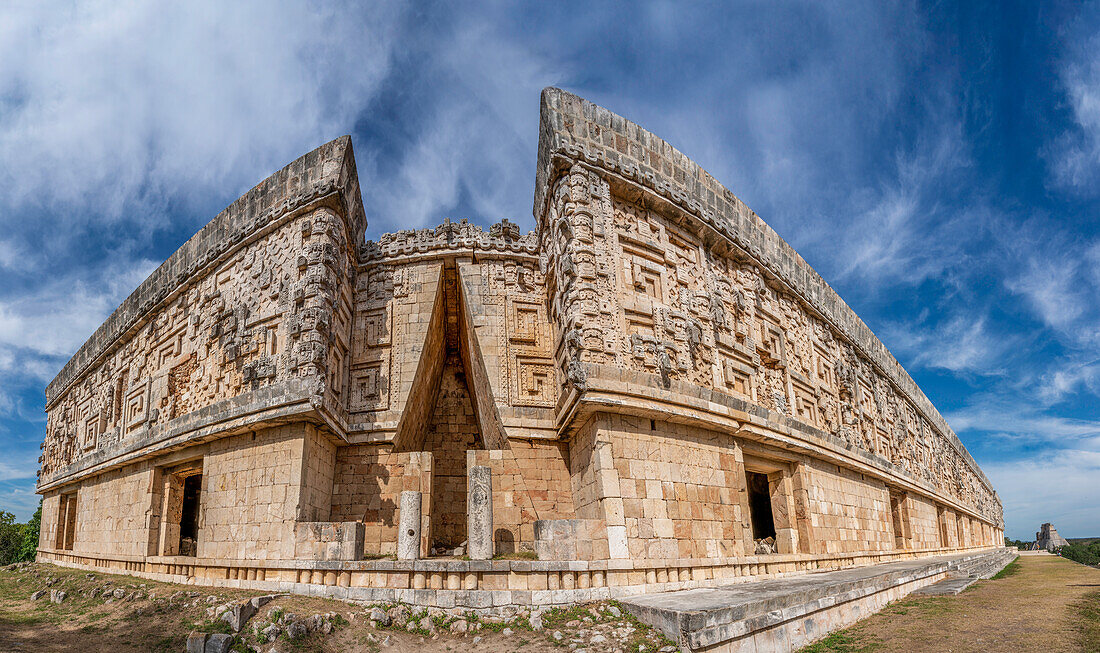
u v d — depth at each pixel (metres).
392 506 16.64
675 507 14.33
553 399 18.48
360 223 20.22
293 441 14.96
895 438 28.38
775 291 21.64
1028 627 10.00
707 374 16.64
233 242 18.64
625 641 9.91
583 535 12.84
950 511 37.94
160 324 21.11
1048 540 83.88
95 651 10.14
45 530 28.31
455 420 22.81
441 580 12.26
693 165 18.81
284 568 13.53
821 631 10.70
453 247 19.72
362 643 10.58
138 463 19.70
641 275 16.08
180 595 12.57
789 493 18.84
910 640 9.94
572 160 15.83
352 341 18.97
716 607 9.51
